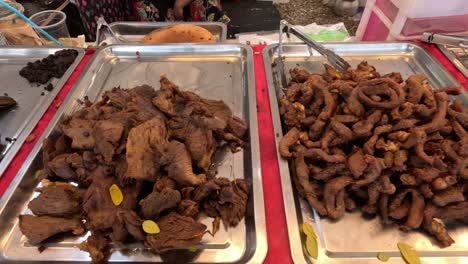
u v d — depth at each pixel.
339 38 2.28
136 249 0.99
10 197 1.09
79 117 1.25
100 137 1.11
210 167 1.23
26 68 1.68
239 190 1.10
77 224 1.03
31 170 1.19
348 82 1.27
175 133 1.20
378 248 1.00
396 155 1.04
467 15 1.80
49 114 1.40
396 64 1.72
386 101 1.13
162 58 1.76
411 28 1.82
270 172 1.16
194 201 1.06
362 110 1.15
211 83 1.61
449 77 1.54
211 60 1.75
